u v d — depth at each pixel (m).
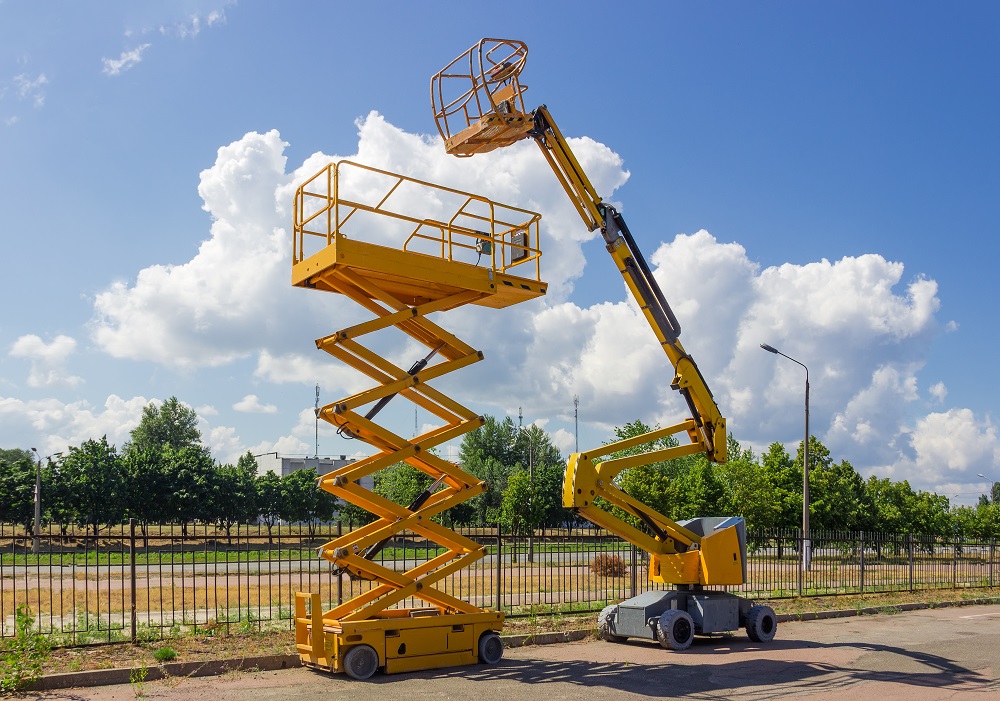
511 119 13.66
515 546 19.31
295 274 12.32
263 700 9.80
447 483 13.22
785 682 11.25
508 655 13.45
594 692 10.44
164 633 13.88
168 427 101.88
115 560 34.12
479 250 13.00
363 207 11.77
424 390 12.45
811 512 48.06
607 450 14.88
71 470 50.62
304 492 59.97
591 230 14.77
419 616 12.46
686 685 10.97
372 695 10.10
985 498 103.81
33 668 10.59
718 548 15.00
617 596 21.27
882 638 15.90
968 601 23.23
